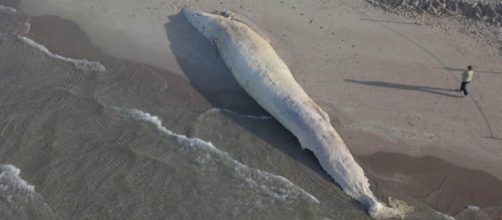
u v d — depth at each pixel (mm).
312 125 22344
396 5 29516
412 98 24469
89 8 30031
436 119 23547
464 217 20094
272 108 23531
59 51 27391
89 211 19781
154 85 25422
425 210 20266
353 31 28094
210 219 19672
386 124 23344
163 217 19672
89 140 22438
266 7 29609
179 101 24609
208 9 29531
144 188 20641
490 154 22203
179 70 26234
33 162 21547
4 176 20922
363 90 24875
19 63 26453
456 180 21312
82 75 25906
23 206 19906
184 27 28641
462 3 28688
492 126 23234
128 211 19812
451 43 27219
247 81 24812
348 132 23047
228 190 20719
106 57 27031
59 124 23109
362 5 29812
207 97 24781
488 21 28172
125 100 24562
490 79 25312
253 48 25844
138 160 21641
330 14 29156
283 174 21438
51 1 30453
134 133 22875
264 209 20109
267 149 22391
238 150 22312
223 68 26266
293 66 26047
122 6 30094
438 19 28625
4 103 24094
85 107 24016
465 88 24281
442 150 22344
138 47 27594
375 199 20500
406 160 21984
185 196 20422
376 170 21625
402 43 27328
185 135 22906
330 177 21312
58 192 20422
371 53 26781
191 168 21484
